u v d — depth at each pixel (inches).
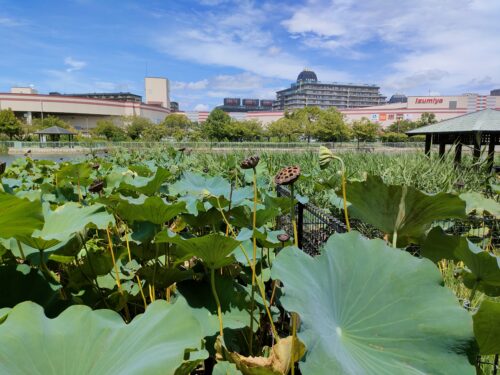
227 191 103.7
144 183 107.4
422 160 239.8
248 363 46.8
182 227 105.5
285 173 62.8
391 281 49.1
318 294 46.6
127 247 78.7
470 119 421.4
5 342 42.1
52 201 128.4
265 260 89.8
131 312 88.5
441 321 43.4
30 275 66.4
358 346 43.3
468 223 127.3
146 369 39.4
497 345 48.0
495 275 55.7
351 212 82.0
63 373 40.8
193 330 46.4
